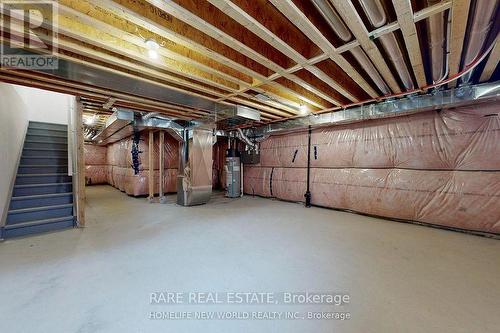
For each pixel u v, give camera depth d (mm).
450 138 3766
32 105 6082
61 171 4629
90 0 1656
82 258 2662
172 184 7930
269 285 2105
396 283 2131
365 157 4836
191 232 3652
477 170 3510
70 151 4410
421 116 4090
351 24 1919
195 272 2340
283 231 3707
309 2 1939
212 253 2818
